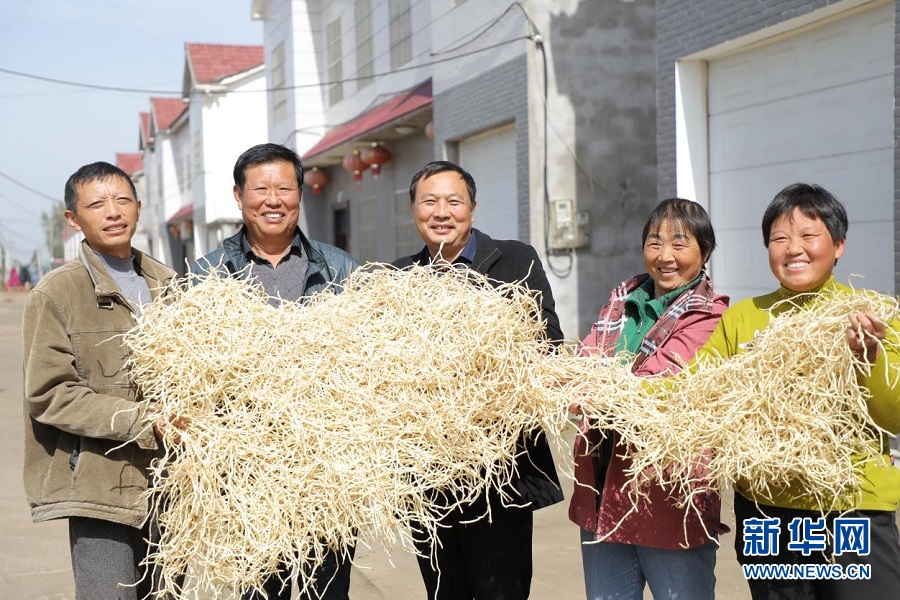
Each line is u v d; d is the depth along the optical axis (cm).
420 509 225
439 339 233
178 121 2420
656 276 249
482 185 941
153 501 236
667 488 231
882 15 479
